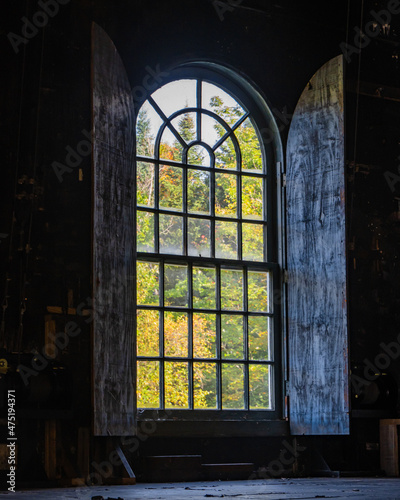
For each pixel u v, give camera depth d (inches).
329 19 338.0
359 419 317.4
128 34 297.4
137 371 287.4
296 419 308.0
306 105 323.6
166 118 307.3
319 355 306.7
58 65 280.1
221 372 303.7
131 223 281.0
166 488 240.8
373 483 257.6
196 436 291.1
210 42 314.0
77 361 269.0
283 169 324.5
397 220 339.9
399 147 343.9
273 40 327.3
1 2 271.1
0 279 258.2
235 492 219.1
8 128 266.4
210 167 314.0
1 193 262.4
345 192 310.8
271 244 322.3
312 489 229.0
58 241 271.9
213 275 308.2
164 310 296.0
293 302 315.0
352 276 326.3
